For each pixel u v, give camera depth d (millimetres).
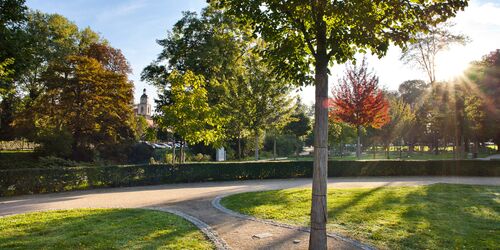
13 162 25297
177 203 10844
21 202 11562
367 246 5910
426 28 4488
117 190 14781
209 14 29828
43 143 26188
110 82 27250
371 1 4148
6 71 17391
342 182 16266
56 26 34250
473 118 26203
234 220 8078
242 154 35562
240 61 25344
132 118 31031
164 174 17297
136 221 7793
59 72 27547
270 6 4539
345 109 23781
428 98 36562
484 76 26312
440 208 8969
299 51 5246
